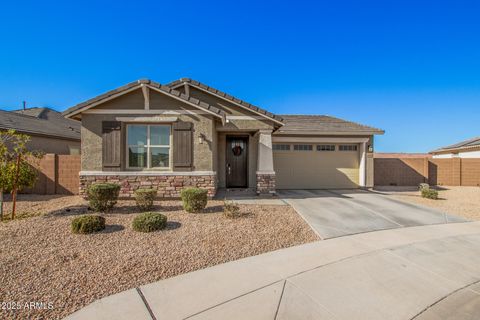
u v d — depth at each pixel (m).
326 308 3.17
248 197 10.47
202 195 7.62
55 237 5.32
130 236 5.51
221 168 12.71
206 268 4.28
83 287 3.61
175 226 6.23
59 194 11.43
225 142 12.75
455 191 14.68
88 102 9.26
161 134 9.90
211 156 9.77
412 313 3.11
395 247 5.31
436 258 4.75
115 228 5.98
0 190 6.96
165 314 3.03
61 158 11.52
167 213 7.50
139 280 3.84
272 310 3.12
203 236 5.64
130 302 3.28
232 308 3.15
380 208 9.00
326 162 14.67
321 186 14.62
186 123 9.68
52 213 7.28
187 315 3.01
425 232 6.39
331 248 5.23
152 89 9.45
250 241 5.50
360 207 9.09
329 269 4.26
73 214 7.16
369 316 3.04
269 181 10.88
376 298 3.42
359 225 6.92
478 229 6.69
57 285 3.64
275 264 4.45
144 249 4.88
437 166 17.33
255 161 12.70
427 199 11.21
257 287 3.67
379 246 5.37
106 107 9.55
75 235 5.46
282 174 14.51
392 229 6.63
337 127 14.95
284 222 6.91
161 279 3.90
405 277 4.00
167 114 9.66
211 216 7.21
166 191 9.57
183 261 4.48
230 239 5.55
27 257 4.40
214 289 3.60
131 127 9.84
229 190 12.03
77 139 18.77
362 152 14.51
